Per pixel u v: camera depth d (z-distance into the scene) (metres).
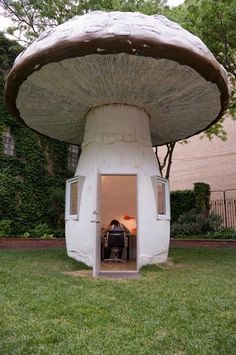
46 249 11.39
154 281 6.05
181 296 4.95
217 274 6.84
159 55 6.04
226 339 3.38
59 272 6.83
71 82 7.08
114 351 3.11
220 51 11.62
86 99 7.95
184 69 6.46
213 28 10.66
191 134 10.43
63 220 15.52
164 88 7.29
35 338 3.35
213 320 3.94
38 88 7.33
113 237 9.82
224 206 18.06
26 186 14.69
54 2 14.22
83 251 7.82
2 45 14.88
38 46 6.33
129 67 6.48
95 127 8.28
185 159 23.64
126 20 6.15
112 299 4.73
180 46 6.07
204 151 22.95
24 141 14.99
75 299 4.68
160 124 9.53
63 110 8.60
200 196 15.78
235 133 21.89
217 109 8.38
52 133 10.44
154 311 4.23
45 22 14.74
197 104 8.09
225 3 10.16
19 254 9.62
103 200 12.13
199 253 10.56
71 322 3.83
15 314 4.06
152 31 6.02
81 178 8.18
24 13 14.61
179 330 3.63
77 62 6.29
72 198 8.62
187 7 11.24
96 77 6.87
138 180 7.80
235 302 4.68
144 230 7.61
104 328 3.67
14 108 8.41
